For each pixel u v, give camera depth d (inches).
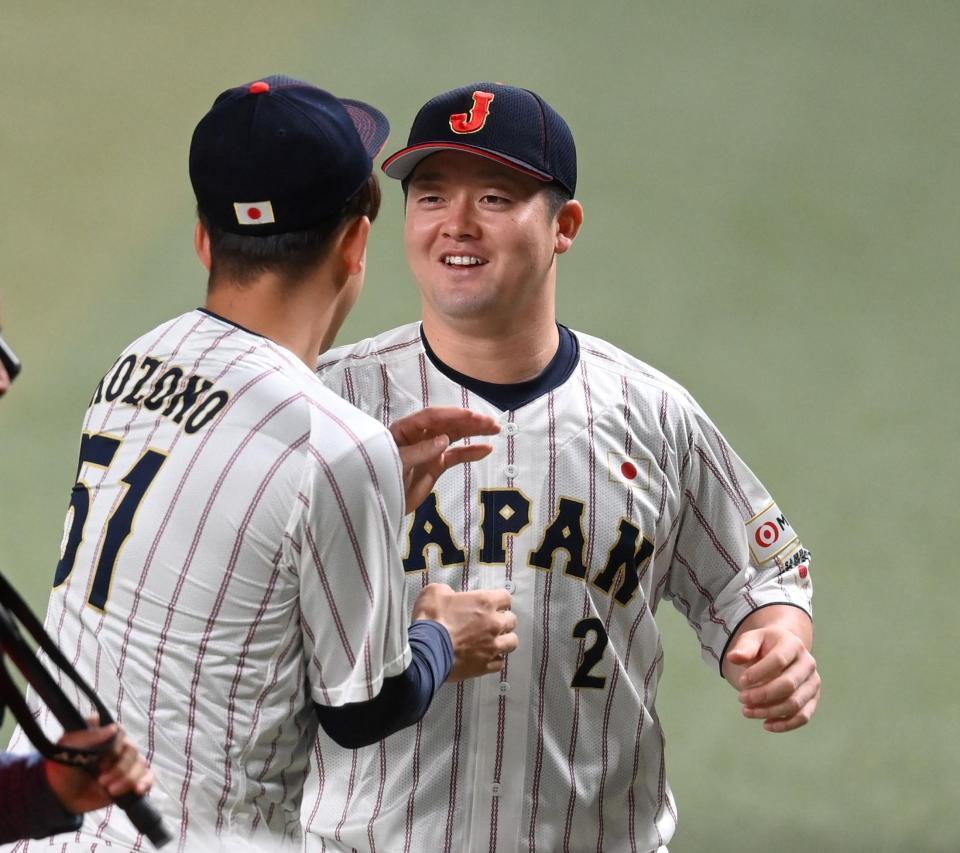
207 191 360.8
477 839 442.0
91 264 1368.1
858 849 737.0
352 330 1252.5
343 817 443.8
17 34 1878.7
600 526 452.1
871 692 871.7
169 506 349.7
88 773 290.0
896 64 1919.3
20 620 296.8
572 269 1397.6
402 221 1456.7
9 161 1562.5
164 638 346.6
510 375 460.8
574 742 451.2
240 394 353.4
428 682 365.7
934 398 1208.8
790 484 1075.3
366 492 345.4
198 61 1840.6
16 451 1060.5
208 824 345.1
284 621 350.3
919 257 1465.3
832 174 1631.4
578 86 1813.5
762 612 478.6
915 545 1012.5
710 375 1228.5
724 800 775.1
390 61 1843.0
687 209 1535.4
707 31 1990.7
